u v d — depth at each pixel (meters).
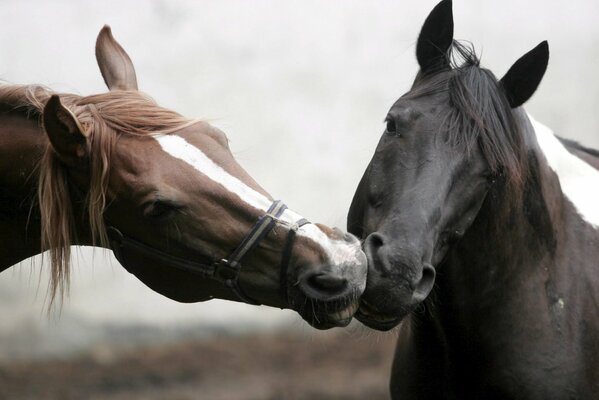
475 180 5.53
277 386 13.03
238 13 16.11
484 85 5.68
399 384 6.54
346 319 5.12
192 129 5.27
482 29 17.36
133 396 12.48
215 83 15.77
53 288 5.11
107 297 15.01
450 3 5.95
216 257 5.20
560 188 6.32
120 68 5.79
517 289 5.90
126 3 15.48
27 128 5.31
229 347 15.02
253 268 5.24
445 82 5.71
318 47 16.50
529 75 5.84
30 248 5.60
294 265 5.16
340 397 12.52
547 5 17.86
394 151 5.60
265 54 16.19
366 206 5.74
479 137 5.54
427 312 6.11
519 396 5.86
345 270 5.05
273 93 16.11
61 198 5.13
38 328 14.38
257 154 15.85
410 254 5.21
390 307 5.21
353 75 16.64
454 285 5.94
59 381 13.05
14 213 5.45
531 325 5.88
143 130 5.17
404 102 5.73
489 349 5.93
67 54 15.04
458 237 5.59
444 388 6.29
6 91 5.34
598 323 6.02
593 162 6.85
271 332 15.96
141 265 5.38
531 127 6.15
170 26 15.69
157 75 15.43
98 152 5.09
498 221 5.80
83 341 14.63
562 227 6.20
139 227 5.19
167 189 5.04
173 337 15.32
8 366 13.59
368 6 16.81
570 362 5.84
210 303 15.77
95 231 5.18
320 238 5.16
